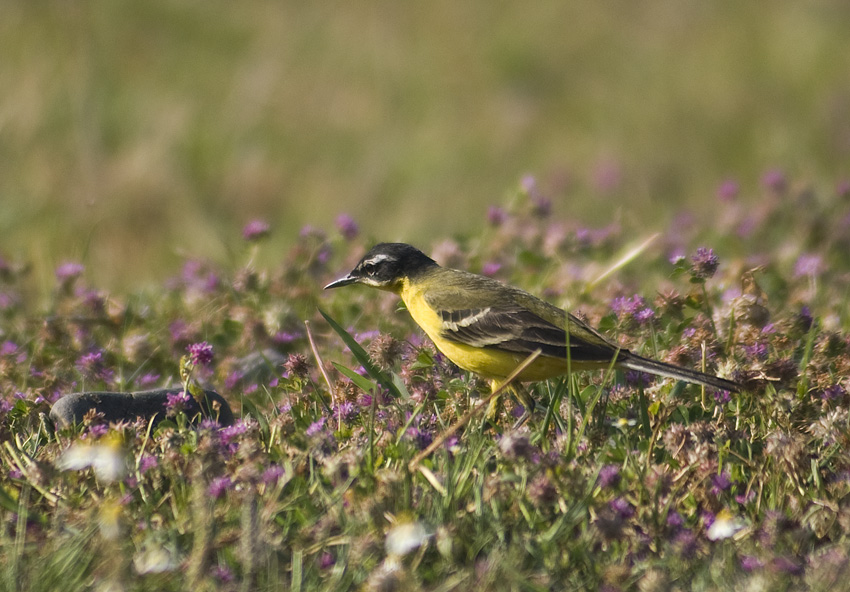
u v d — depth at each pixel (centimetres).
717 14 3231
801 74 2856
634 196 2295
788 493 739
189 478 708
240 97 2730
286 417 797
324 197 2336
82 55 2628
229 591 594
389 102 2800
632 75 2958
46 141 2339
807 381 907
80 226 2062
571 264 1432
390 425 840
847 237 1502
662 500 718
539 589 596
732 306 1007
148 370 1152
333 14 3144
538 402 962
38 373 1091
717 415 868
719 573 617
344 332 973
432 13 3219
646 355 1026
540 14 3250
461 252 1406
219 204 2292
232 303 1314
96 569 603
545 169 2464
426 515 669
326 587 609
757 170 2419
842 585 591
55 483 716
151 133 2448
